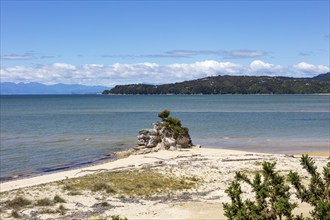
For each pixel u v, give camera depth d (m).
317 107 171.25
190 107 182.12
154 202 25.95
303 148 56.34
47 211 23.55
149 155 48.22
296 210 22.78
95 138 73.12
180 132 54.03
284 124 94.38
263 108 166.50
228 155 45.19
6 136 77.25
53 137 75.12
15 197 26.50
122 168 38.28
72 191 28.33
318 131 78.44
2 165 46.84
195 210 23.91
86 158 51.84
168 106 195.38
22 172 42.84
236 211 11.63
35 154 54.84
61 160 50.38
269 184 11.66
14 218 22.22
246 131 80.31
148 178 32.06
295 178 11.63
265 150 54.97
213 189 29.59
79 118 124.44
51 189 28.91
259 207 11.33
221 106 188.62
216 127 88.88
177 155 46.66
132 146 62.03
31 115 141.00
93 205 25.16
